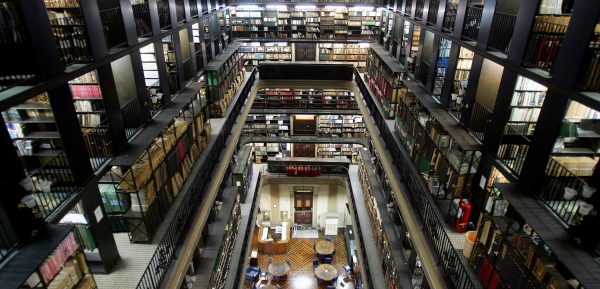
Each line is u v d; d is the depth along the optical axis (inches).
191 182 313.6
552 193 184.5
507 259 184.9
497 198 225.9
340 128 764.0
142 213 240.7
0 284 134.4
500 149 229.3
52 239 159.8
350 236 695.1
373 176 521.0
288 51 757.3
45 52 169.0
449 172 269.1
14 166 153.6
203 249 363.6
